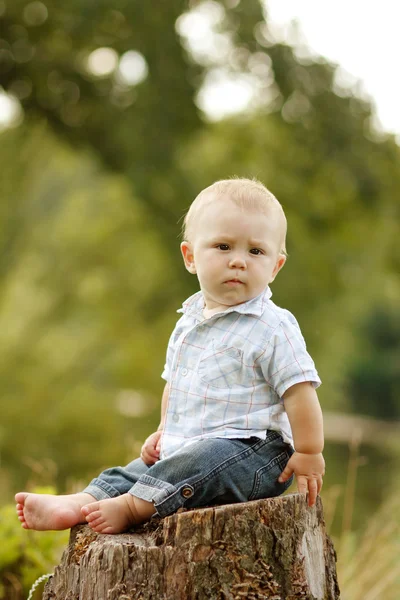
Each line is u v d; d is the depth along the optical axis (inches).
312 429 150.6
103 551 142.8
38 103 777.6
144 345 1034.7
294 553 146.8
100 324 1058.1
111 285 1086.4
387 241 889.5
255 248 157.9
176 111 762.2
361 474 600.4
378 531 298.2
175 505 148.3
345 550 277.6
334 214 868.0
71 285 1099.3
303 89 788.6
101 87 768.9
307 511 151.3
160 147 771.4
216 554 141.5
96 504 152.7
